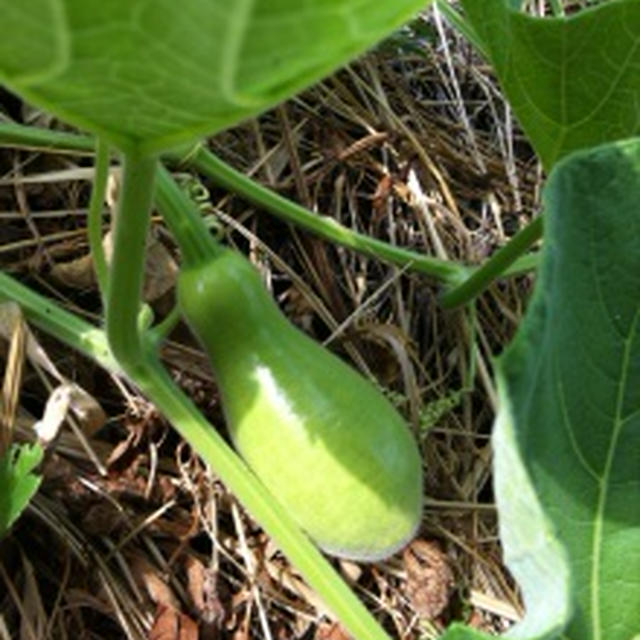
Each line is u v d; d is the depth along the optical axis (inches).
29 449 13.9
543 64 13.9
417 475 13.6
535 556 9.2
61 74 6.7
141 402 16.1
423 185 19.4
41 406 16.2
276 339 13.8
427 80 20.6
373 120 19.4
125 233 10.8
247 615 16.1
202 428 13.5
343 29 6.1
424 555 16.6
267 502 13.5
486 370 18.3
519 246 16.1
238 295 13.8
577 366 10.2
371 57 19.7
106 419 15.8
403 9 6.0
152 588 15.6
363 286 18.1
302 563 13.5
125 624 15.4
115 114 7.4
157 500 16.0
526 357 8.0
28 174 17.3
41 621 15.0
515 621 17.0
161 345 15.1
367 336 17.6
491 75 21.0
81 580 15.4
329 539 13.6
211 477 16.1
